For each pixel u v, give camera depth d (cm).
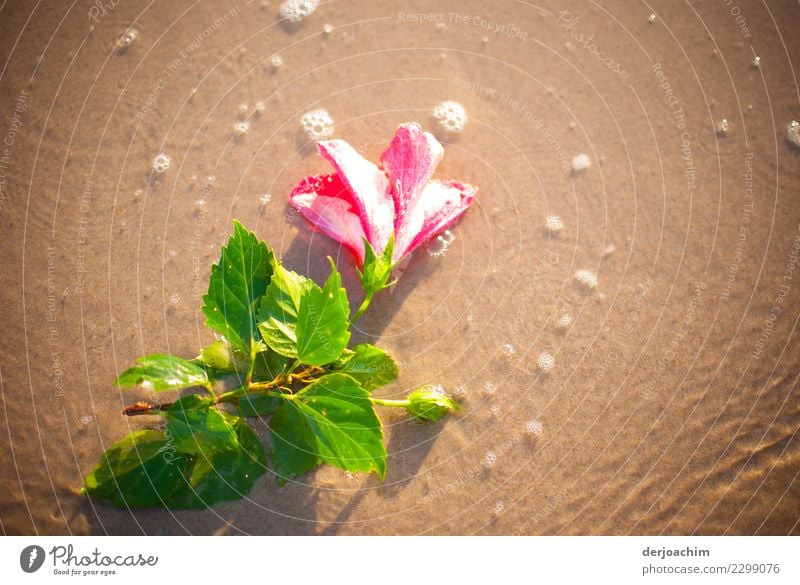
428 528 51
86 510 50
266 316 47
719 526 51
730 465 52
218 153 54
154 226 53
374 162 54
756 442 52
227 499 50
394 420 51
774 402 52
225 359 49
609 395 52
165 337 52
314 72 55
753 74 55
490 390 52
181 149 54
